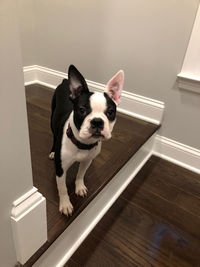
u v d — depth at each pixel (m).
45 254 1.01
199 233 1.37
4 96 0.58
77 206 1.16
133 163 1.70
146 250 1.24
